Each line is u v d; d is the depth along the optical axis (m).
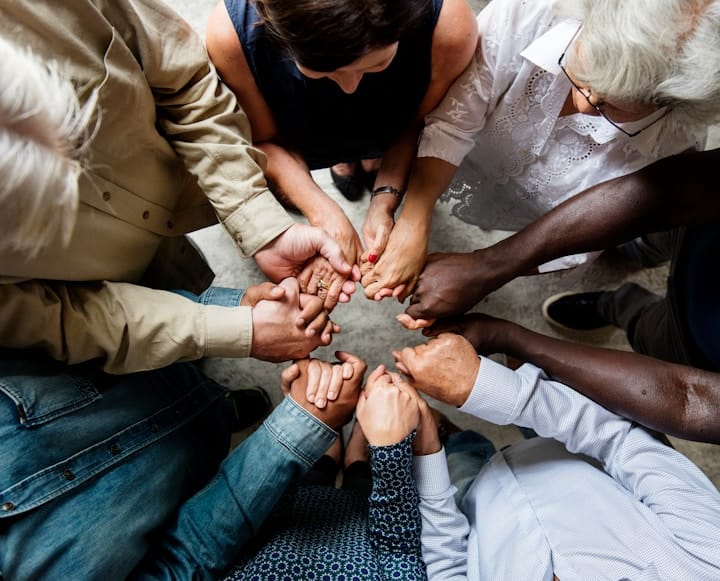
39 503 0.77
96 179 0.79
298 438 0.93
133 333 0.85
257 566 0.89
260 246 0.96
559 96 0.91
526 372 0.93
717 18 0.65
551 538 0.87
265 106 0.97
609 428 0.92
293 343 0.98
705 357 1.00
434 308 1.00
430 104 0.98
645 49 0.68
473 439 1.23
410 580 0.90
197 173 0.92
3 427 0.77
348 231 1.03
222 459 1.09
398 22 0.68
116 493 0.84
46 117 0.60
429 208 1.00
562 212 0.92
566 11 0.77
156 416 0.93
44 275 0.76
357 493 1.10
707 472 1.37
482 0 1.46
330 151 1.11
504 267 0.96
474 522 0.99
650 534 0.84
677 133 0.90
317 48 0.68
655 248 1.32
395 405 0.90
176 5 1.46
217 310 0.92
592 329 1.44
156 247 0.99
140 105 0.80
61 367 0.85
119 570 0.83
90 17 0.72
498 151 1.06
